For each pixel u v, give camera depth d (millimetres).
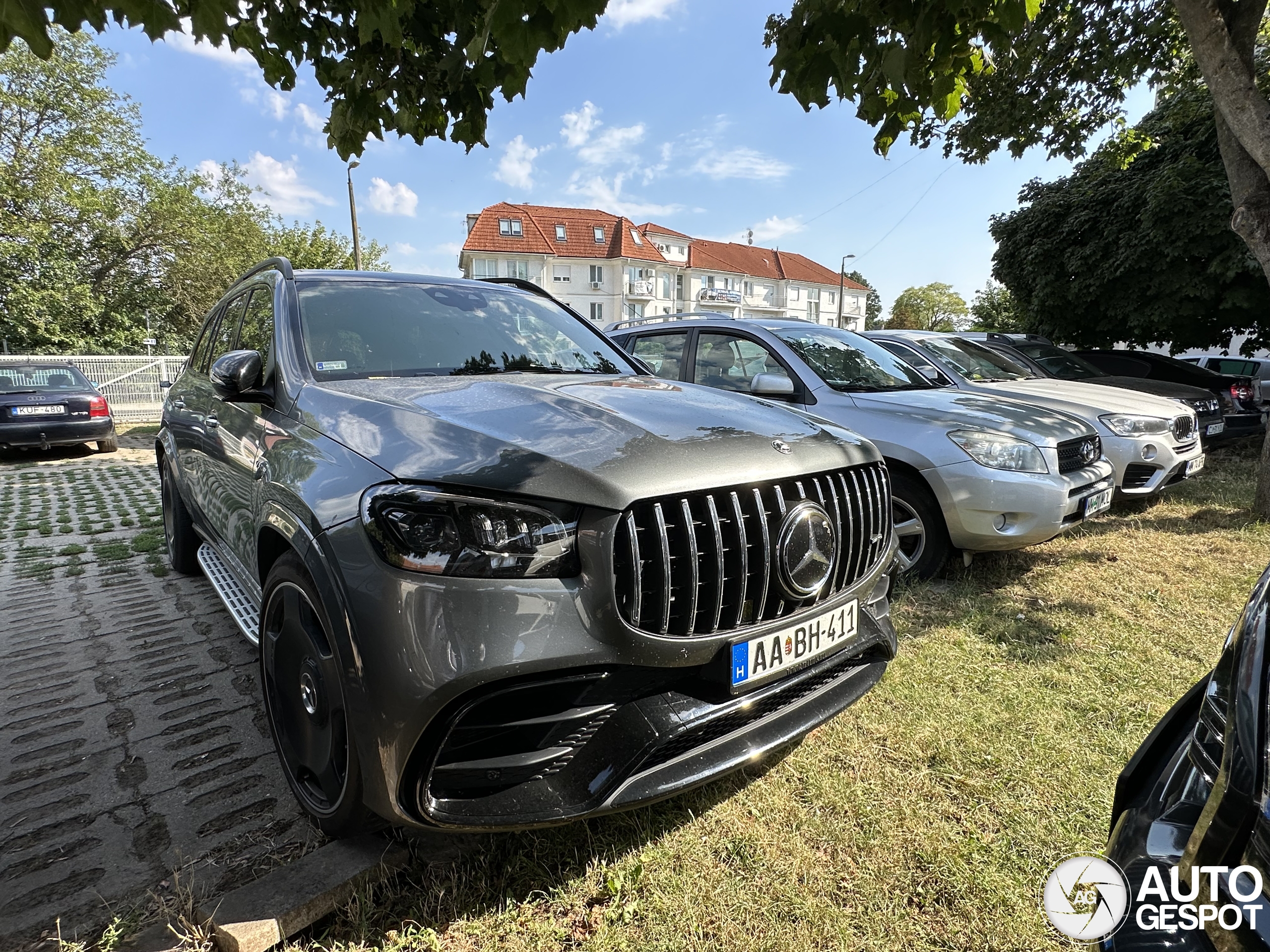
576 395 2096
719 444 1756
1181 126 10109
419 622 1406
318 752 1776
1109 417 5445
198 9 2092
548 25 1955
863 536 2088
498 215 48625
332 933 1586
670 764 1582
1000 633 3275
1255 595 1292
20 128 20750
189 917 1538
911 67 2283
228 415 2727
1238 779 965
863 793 2107
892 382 4590
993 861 1841
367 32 2375
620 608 1493
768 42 5953
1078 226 10812
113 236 22781
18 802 2023
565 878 1759
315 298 2611
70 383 10180
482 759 1460
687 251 58969
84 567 4422
